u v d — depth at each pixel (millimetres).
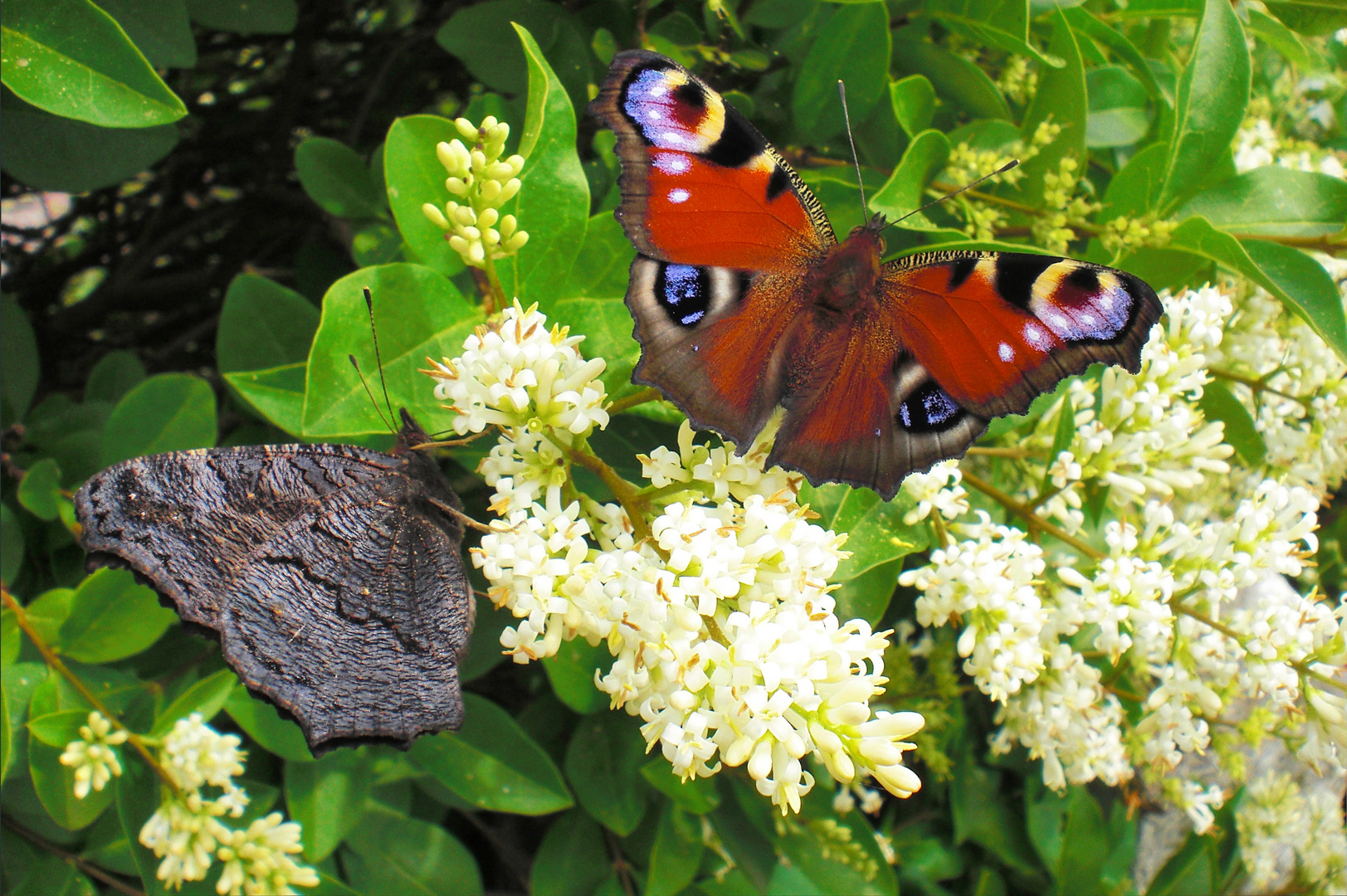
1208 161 241
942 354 213
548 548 208
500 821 332
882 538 228
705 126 208
